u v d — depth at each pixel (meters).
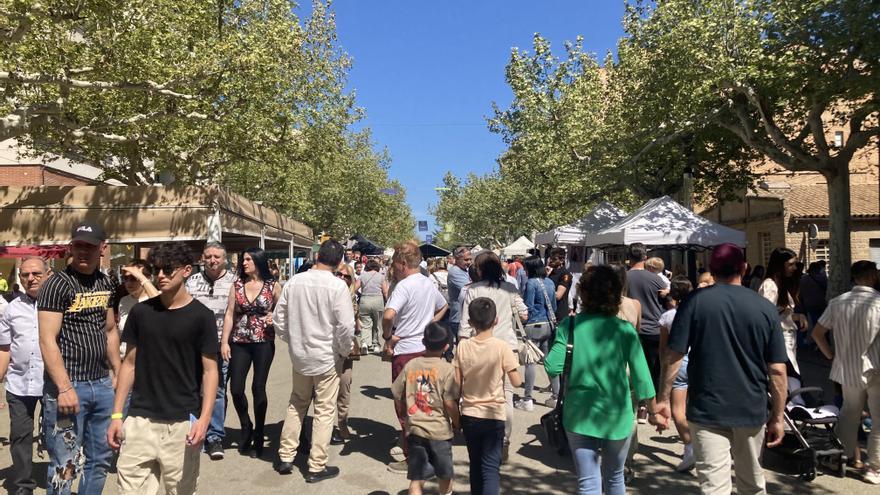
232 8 14.22
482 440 4.27
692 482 5.33
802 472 5.38
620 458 3.81
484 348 4.31
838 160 14.64
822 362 11.36
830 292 14.81
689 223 12.77
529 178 23.78
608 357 3.82
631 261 6.96
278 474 5.52
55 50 10.86
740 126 16.83
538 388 9.34
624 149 17.97
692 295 3.74
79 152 18.31
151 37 11.73
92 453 4.23
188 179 17.31
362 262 16.83
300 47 16.27
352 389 9.13
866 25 11.85
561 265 9.95
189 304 3.83
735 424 3.52
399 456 5.76
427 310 5.76
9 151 22.20
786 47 13.84
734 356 3.56
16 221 8.20
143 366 3.76
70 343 4.09
